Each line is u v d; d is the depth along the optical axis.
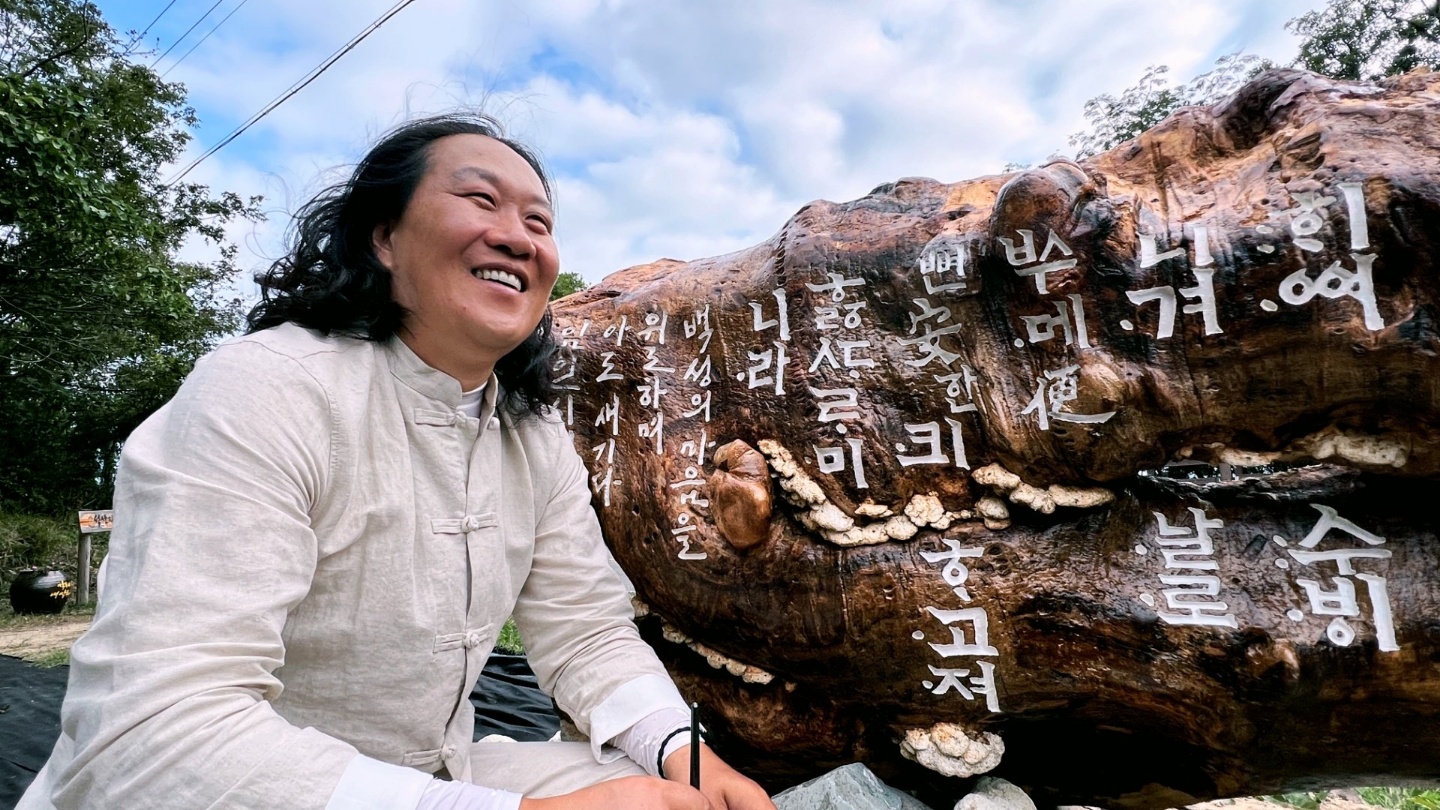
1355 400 1.57
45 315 9.06
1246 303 1.60
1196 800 2.00
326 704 1.26
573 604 1.64
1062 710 1.89
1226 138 1.84
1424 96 1.64
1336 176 1.54
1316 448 1.67
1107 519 1.86
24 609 8.56
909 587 1.92
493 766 1.56
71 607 9.00
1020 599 1.84
